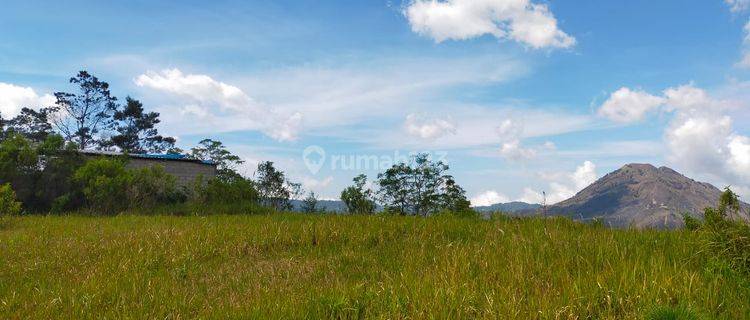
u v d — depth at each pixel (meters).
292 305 5.93
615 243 7.96
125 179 26.59
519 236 9.38
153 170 28.80
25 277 8.77
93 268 9.09
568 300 5.40
